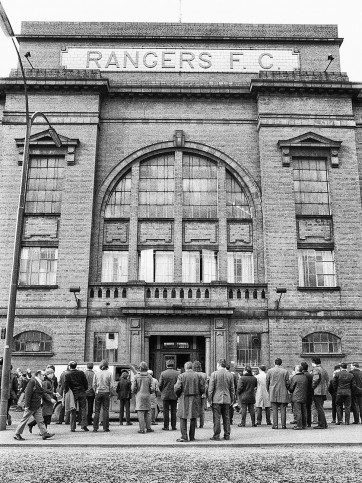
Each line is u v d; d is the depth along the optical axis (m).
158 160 30.08
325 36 32.31
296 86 29.47
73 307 26.97
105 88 29.55
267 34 32.25
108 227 28.95
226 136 30.03
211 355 26.67
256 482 8.98
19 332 26.72
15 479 9.31
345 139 29.39
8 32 16.91
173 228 28.95
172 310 26.69
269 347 26.81
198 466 10.38
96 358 26.69
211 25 32.19
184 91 30.05
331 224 28.55
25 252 27.95
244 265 28.66
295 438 13.59
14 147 29.00
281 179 28.78
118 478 9.36
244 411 16.61
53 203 28.55
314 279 27.97
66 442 13.24
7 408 16.27
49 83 29.22
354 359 26.73
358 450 12.12
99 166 29.52
